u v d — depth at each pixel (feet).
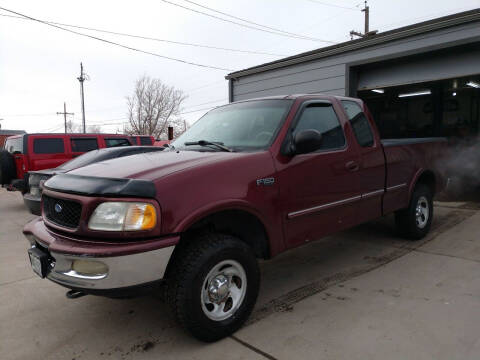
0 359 8.60
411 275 12.64
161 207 7.80
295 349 8.50
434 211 22.41
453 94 38.32
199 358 8.32
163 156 10.16
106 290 7.57
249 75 37.63
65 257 7.82
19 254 16.80
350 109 13.28
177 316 8.36
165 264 7.86
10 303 11.58
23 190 25.50
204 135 12.15
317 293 11.53
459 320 9.48
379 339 8.75
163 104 167.32
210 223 9.16
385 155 13.83
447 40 23.66
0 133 88.43
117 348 8.89
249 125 11.36
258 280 9.58
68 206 8.45
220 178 8.77
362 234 17.97
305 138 9.75
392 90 37.01
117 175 8.40
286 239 10.28
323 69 30.99
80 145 32.63
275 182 9.82
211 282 8.75
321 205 11.19
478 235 16.96
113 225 7.64
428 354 8.07
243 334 9.25
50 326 10.09
